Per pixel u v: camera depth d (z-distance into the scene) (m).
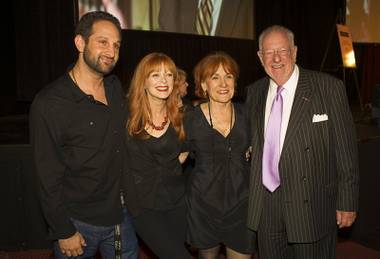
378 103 5.27
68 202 1.90
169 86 2.05
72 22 6.12
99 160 1.86
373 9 8.86
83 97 1.79
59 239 1.83
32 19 5.98
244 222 2.17
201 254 2.27
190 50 7.38
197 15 7.40
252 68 8.33
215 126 2.16
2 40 6.05
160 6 6.93
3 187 3.16
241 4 8.00
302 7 8.95
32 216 3.20
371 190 3.44
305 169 1.90
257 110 2.08
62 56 6.16
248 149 2.20
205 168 2.18
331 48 9.43
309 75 1.95
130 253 2.13
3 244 3.22
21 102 6.33
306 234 1.94
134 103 2.04
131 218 2.12
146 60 2.05
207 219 2.18
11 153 3.14
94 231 1.96
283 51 1.90
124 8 6.55
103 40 1.76
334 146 1.92
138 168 2.07
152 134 2.07
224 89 2.11
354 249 3.25
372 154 3.43
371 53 9.46
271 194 2.03
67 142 1.81
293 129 1.90
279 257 2.12
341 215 1.97
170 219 2.17
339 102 1.87
